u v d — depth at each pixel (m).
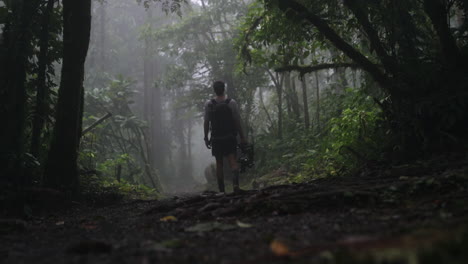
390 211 2.98
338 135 7.39
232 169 5.55
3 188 4.72
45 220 4.34
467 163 4.23
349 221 2.75
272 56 7.25
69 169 5.77
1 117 5.31
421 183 3.50
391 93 5.82
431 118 5.47
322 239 2.21
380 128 6.47
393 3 5.93
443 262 1.32
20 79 5.52
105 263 1.93
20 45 5.52
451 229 1.92
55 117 6.09
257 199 3.66
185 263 1.86
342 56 7.30
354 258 1.48
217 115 5.65
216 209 3.69
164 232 2.92
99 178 8.41
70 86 5.81
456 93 5.22
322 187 4.03
